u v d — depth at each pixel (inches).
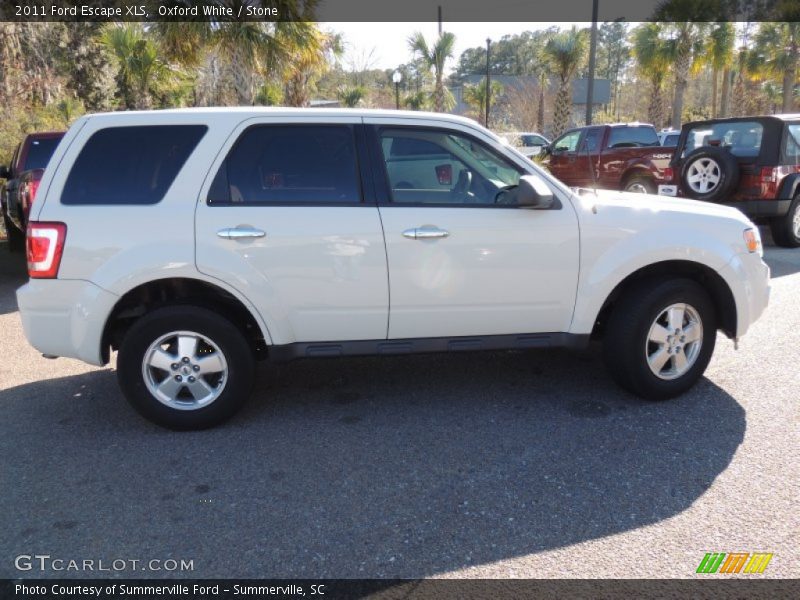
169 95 1118.4
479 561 107.0
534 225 156.9
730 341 215.9
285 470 137.7
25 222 337.4
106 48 895.1
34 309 148.6
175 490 130.3
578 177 546.6
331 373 196.5
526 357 207.5
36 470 139.0
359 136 155.6
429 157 159.3
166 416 154.7
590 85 801.6
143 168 150.3
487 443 148.3
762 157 358.9
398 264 153.3
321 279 151.9
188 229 147.1
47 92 709.9
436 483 131.3
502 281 157.8
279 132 153.7
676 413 161.8
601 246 159.9
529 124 1469.0
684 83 1096.2
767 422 155.1
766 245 395.2
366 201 153.6
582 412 163.9
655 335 165.0
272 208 150.0
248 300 149.9
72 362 213.5
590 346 217.0
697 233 163.9
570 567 105.0
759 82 1578.5
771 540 110.7
